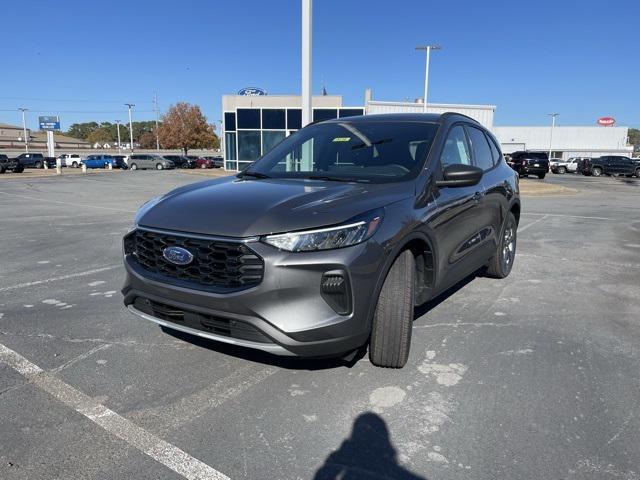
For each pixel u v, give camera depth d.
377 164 3.94
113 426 2.81
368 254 2.96
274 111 36.19
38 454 2.55
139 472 2.42
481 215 4.69
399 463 2.50
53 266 6.63
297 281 2.80
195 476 2.40
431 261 3.64
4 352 3.79
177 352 3.78
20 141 116.94
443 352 3.79
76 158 61.09
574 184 28.50
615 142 78.44
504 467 2.46
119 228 10.12
